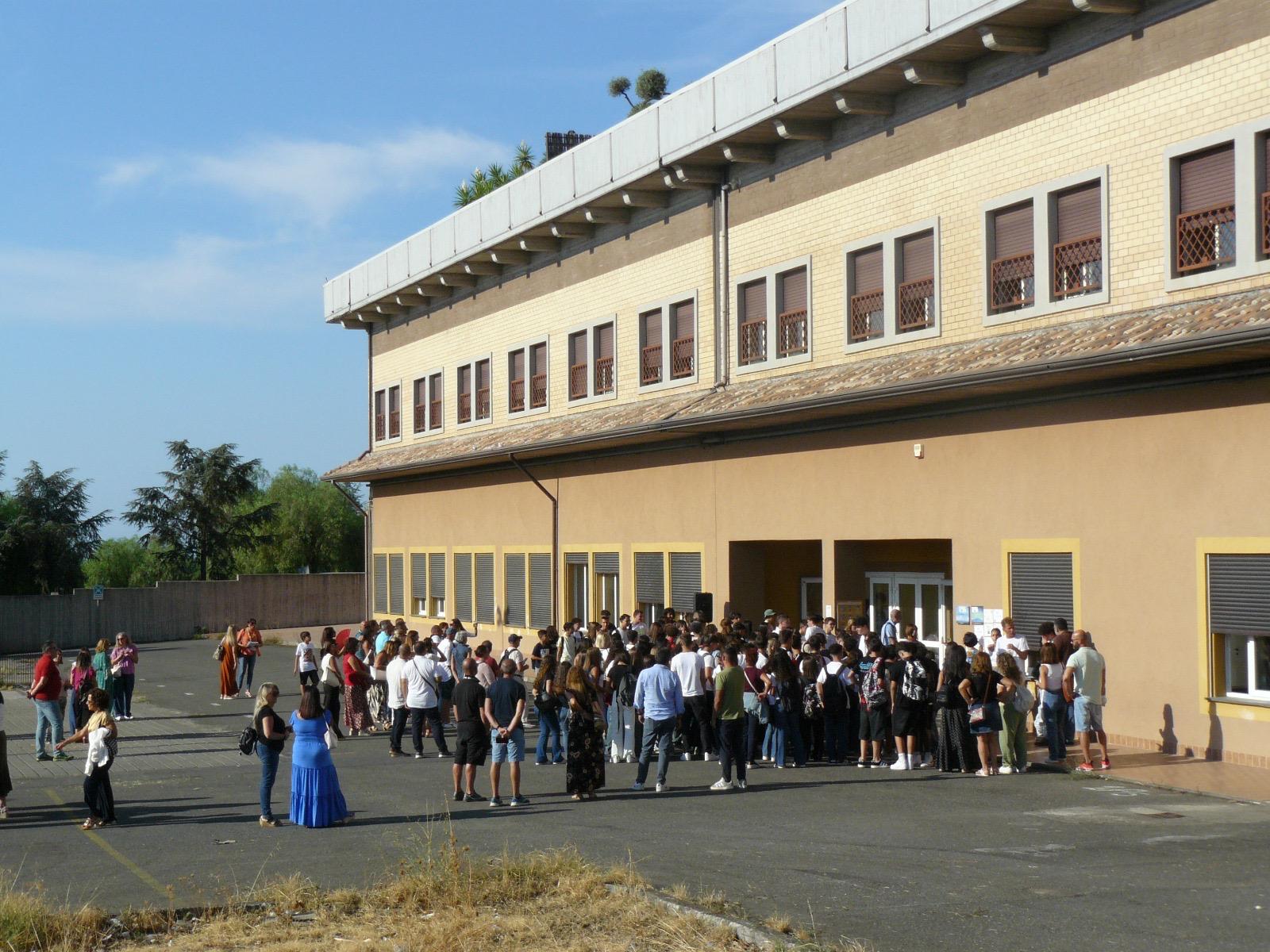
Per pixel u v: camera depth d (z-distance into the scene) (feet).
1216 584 61.11
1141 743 64.69
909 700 62.18
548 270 126.93
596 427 106.32
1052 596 69.97
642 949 32.35
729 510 96.07
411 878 38.63
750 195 97.50
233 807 56.18
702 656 68.80
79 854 46.01
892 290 83.76
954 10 73.51
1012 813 49.42
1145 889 36.11
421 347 156.87
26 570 271.28
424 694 72.38
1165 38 66.85
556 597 120.98
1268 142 62.28
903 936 31.78
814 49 84.07
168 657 171.01
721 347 100.07
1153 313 65.46
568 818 51.16
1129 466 65.51
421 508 153.38
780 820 49.21
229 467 319.88
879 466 81.66
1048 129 73.31
